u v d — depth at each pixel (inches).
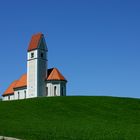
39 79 4803.2
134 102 2869.1
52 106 2546.8
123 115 2396.7
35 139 1334.9
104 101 2842.0
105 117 2282.2
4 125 1647.4
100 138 1395.2
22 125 1662.2
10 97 5374.0
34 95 4768.7
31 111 2320.4
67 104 2655.0
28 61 4938.5
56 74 4793.3
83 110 2480.3
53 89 4739.2
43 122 1856.5
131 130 1668.3
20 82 5147.6
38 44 4877.0
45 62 4916.3
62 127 1649.9
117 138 1414.9
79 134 1453.0
